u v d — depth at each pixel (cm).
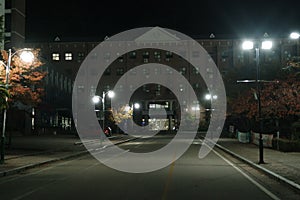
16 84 3044
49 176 1758
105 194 1250
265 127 4294
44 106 6038
